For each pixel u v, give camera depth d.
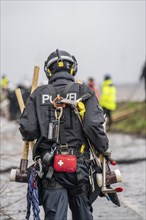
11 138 21.58
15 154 17.02
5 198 13.96
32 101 9.11
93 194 9.09
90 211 9.12
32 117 8.95
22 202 13.83
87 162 8.88
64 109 8.91
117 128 34.47
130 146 26.25
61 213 8.53
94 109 8.91
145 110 37.22
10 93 44.88
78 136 8.86
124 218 13.30
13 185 15.30
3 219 12.60
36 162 8.97
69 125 8.85
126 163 21.03
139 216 13.50
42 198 8.91
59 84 9.19
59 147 8.77
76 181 8.67
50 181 8.70
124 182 17.30
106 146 8.88
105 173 9.00
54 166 8.59
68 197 8.94
